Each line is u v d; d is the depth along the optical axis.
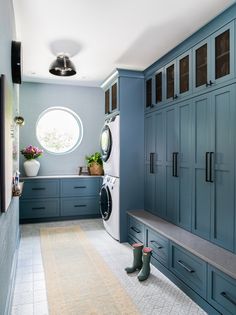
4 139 1.42
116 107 3.89
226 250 2.19
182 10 2.32
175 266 2.52
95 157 5.03
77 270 2.79
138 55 3.35
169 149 3.14
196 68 2.63
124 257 3.14
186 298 2.28
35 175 4.76
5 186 1.46
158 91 3.44
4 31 1.58
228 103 2.17
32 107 4.93
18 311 2.08
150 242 3.02
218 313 1.94
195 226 2.63
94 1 2.20
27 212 4.54
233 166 2.11
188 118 2.75
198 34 2.56
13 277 2.39
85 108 5.25
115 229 3.77
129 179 3.77
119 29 2.68
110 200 3.96
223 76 2.23
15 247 2.86
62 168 5.14
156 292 2.37
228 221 2.17
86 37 2.87
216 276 1.96
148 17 2.45
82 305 2.16
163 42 2.97
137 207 3.81
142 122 3.84
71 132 5.26
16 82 2.40
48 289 2.41
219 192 2.28
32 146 4.89
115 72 3.82
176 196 2.98
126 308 2.12
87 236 3.92
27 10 2.33
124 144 3.75
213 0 2.16
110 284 2.51
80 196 4.82
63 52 3.28
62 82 4.88
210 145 2.40
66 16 2.44
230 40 2.13
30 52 3.29
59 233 4.05
